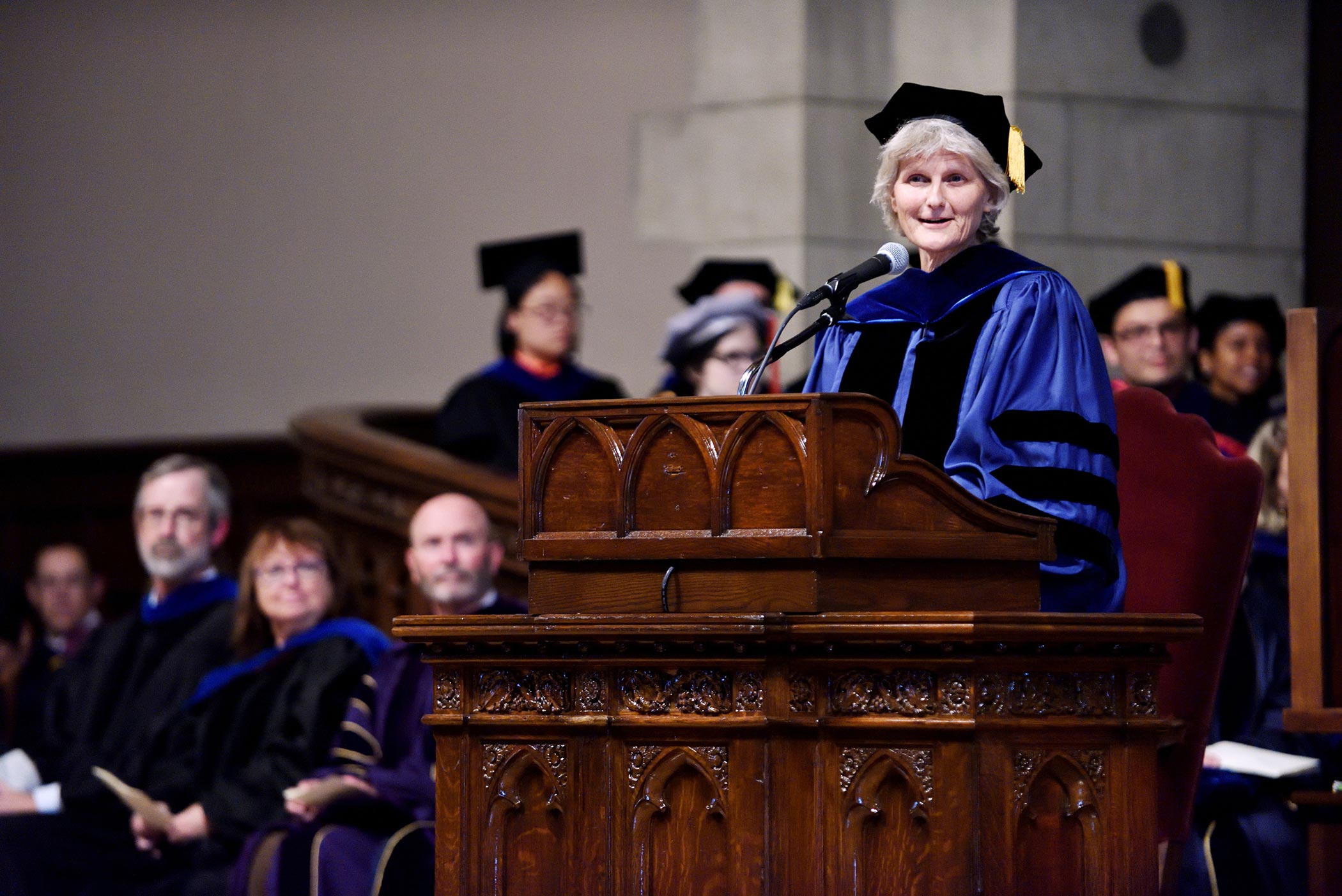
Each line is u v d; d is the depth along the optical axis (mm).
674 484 9031
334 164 32531
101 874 18734
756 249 23984
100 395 33281
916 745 8656
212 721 18516
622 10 31062
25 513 33000
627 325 30625
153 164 33312
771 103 23922
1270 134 24172
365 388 32125
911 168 10883
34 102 33719
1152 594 11797
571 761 9180
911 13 23734
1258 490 11578
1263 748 15102
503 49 31719
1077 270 23016
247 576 18891
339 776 16719
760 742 8844
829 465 8688
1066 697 9023
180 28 33219
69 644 26109
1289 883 13945
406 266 32062
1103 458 10406
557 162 31219
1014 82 22812
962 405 10672
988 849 8609
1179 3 23734
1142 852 9125
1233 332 20781
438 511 17094
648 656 8992
